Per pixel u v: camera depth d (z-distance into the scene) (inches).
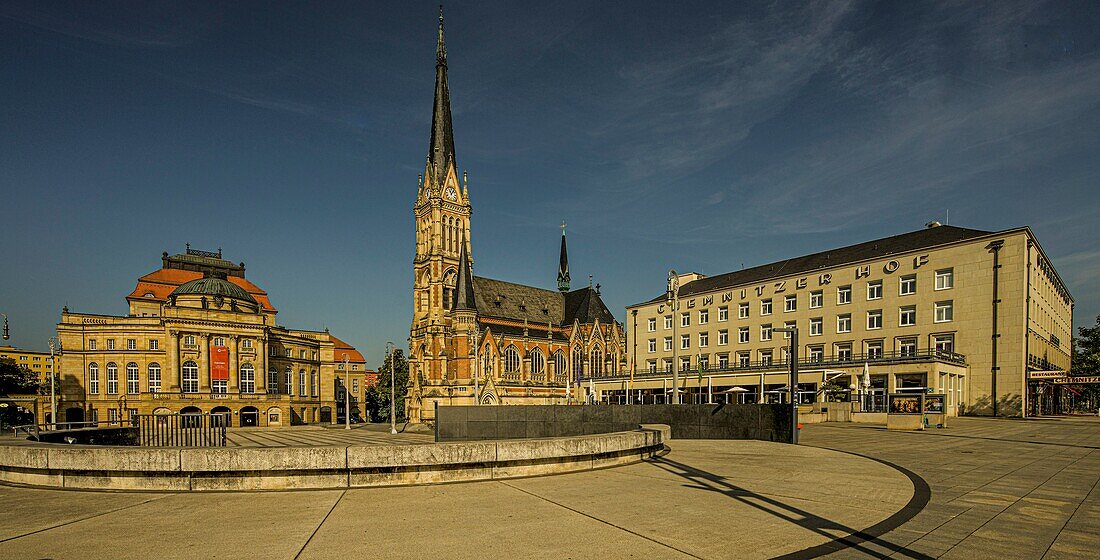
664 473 559.2
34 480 498.9
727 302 2930.6
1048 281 2336.4
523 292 4333.2
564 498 439.8
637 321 3430.1
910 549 311.3
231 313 3585.1
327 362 4328.3
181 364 3410.4
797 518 376.8
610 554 301.3
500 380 3518.7
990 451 780.6
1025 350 1910.7
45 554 304.0
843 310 2436.0
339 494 457.1
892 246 2407.7
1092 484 508.4
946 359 1892.2
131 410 3380.9
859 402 1617.9
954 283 2094.0
